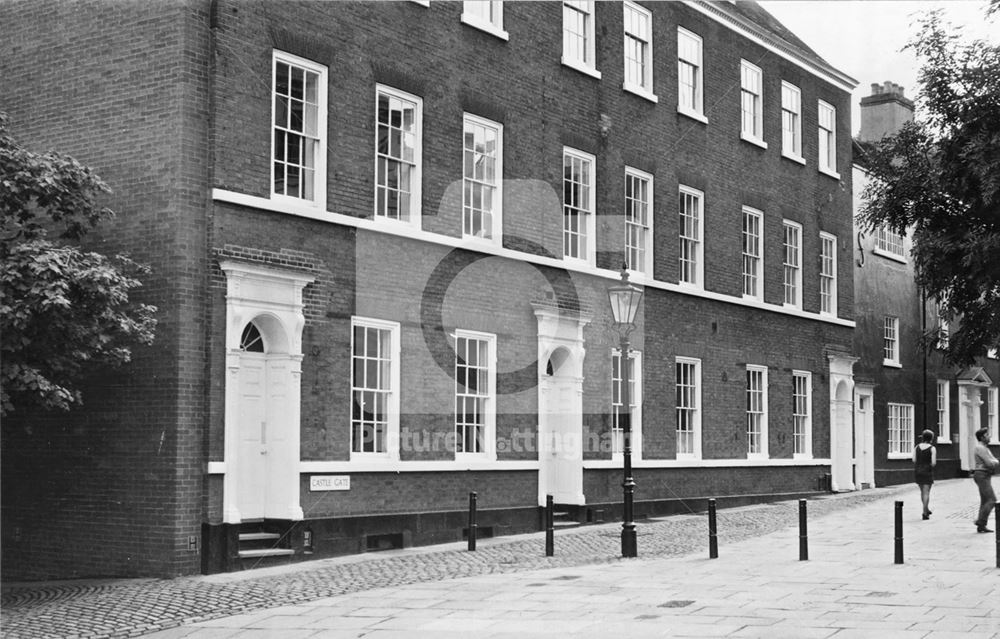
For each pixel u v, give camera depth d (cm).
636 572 1616
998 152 1733
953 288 1892
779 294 3114
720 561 1736
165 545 1608
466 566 1703
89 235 1698
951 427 4297
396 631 1188
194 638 1180
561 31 2386
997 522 1630
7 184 1445
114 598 1420
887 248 3856
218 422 1656
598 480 2408
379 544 1908
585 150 2430
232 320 1673
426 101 2042
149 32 1681
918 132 1894
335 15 1877
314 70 1845
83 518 1684
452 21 2109
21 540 1739
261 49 1755
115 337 1656
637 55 2630
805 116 3303
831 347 3344
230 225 1691
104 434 1675
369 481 1888
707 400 2777
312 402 1797
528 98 2281
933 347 1980
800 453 3191
